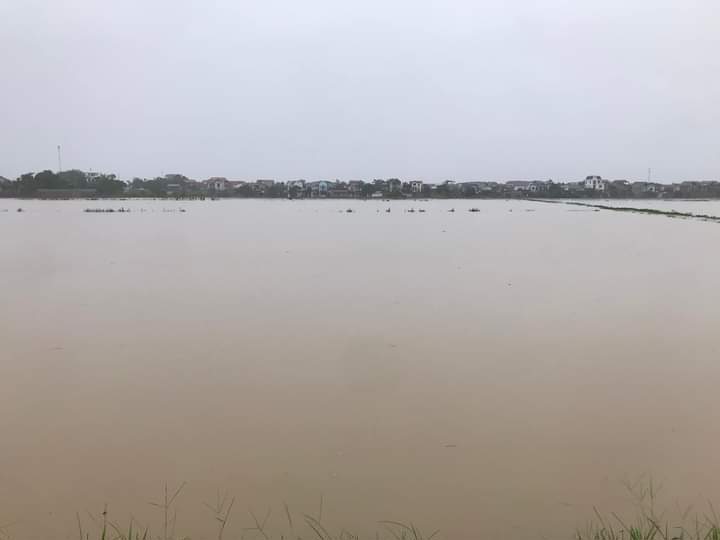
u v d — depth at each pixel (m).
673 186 168.88
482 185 173.50
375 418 7.86
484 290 16.86
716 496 5.85
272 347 11.07
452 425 7.61
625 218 58.56
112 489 6.15
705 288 16.98
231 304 14.90
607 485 6.12
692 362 10.08
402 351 10.84
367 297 15.87
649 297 15.68
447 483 6.20
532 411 8.05
